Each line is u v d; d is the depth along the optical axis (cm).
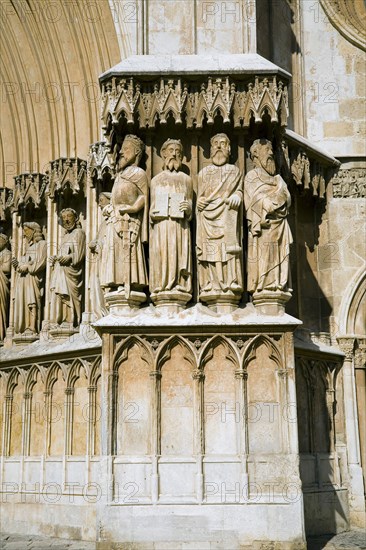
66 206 1355
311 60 1419
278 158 1095
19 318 1370
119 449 982
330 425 1238
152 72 1055
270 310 1018
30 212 1430
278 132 1094
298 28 1415
